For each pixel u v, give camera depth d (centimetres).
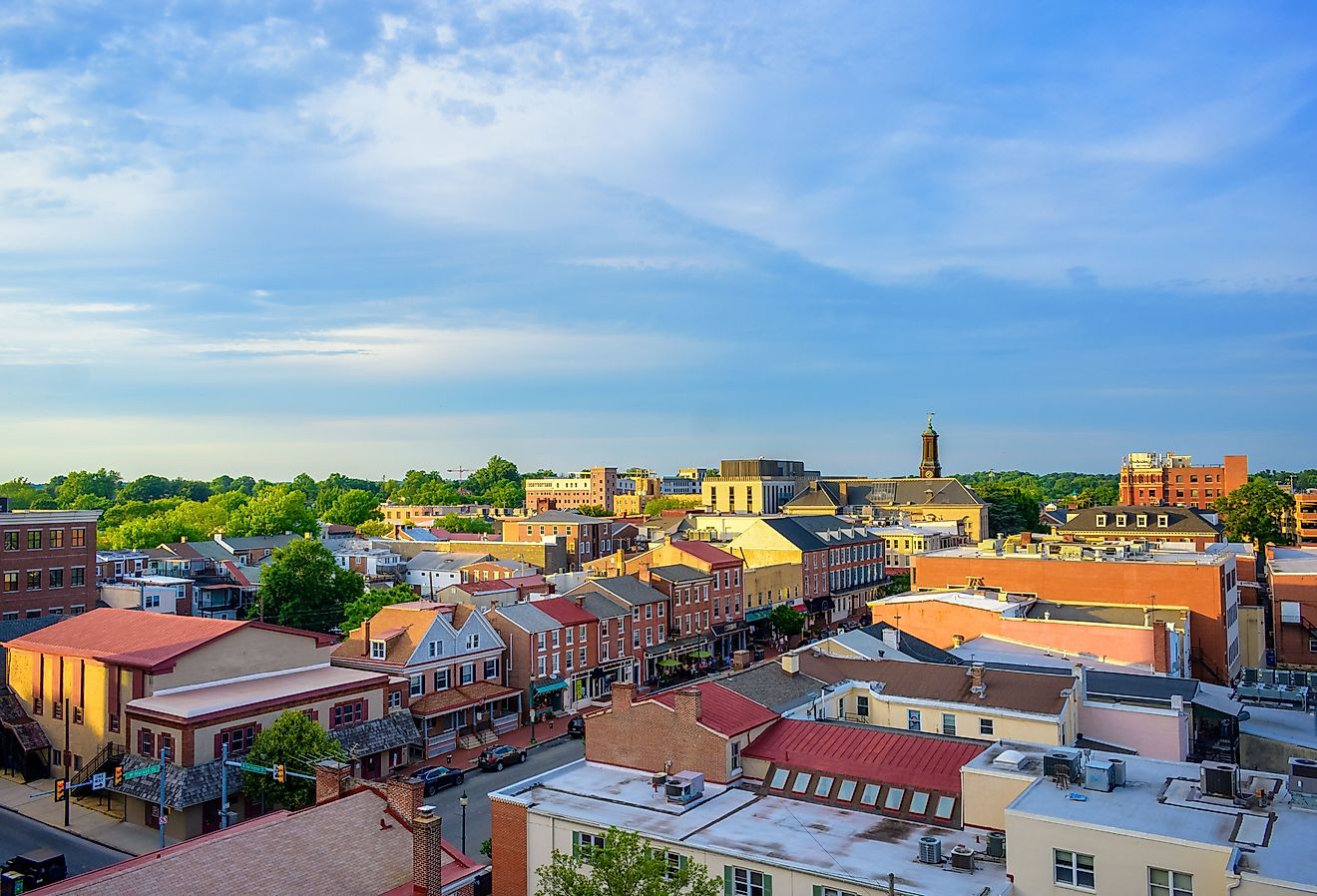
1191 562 8250
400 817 3506
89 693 6159
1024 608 8025
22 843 5359
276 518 16950
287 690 6216
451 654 7744
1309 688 6700
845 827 3962
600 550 17275
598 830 4003
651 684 9881
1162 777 3741
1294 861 2900
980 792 3872
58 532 9381
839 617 14438
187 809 5422
